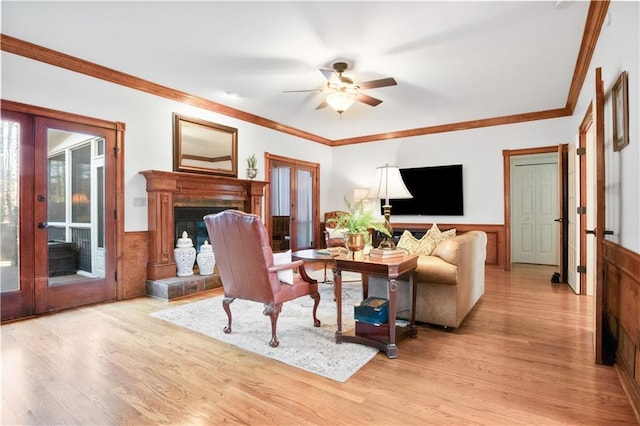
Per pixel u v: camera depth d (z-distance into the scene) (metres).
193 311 3.40
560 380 2.01
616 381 2.00
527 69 3.77
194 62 3.59
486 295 4.03
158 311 3.40
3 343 2.58
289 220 6.46
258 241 2.45
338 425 1.60
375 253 2.56
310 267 5.90
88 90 3.64
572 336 2.71
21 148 3.20
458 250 2.75
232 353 2.40
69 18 2.77
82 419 1.65
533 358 2.31
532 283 4.72
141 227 4.08
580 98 4.18
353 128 6.53
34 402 1.79
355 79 4.02
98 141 3.74
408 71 3.81
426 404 1.77
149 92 4.19
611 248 2.38
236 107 5.16
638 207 1.85
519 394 1.86
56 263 3.43
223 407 1.75
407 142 6.67
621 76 2.10
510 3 2.56
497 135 5.80
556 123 5.33
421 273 2.81
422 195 6.44
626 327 2.00
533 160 6.85
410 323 2.74
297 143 6.65
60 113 3.43
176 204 4.37
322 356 2.35
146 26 2.90
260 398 1.83
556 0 2.53
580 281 4.06
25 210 3.23
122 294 3.88
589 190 3.94
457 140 6.16
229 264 2.68
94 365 2.21
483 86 4.28
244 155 5.49
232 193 5.05
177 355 2.37
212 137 4.93
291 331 2.84
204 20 2.80
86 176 3.65
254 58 3.49
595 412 1.69
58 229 3.44
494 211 5.84
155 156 4.25
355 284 4.62
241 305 3.61
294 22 2.84
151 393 1.88
